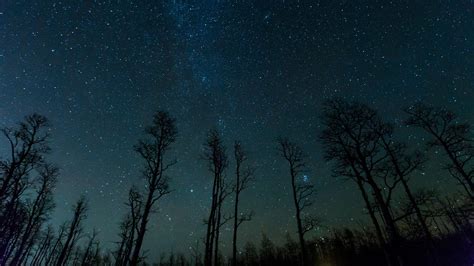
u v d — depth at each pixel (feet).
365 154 47.65
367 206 46.03
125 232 77.20
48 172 81.20
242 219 65.26
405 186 50.14
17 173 66.54
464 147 60.54
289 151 70.03
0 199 63.87
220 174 68.08
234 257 61.82
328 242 160.86
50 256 102.58
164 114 62.08
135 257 48.75
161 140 59.31
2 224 70.49
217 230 63.72
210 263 59.06
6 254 78.59
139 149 57.57
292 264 152.66
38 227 89.76
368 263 126.93
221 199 65.92
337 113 52.75
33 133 67.67
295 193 64.39
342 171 49.06
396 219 42.11
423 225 55.42
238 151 74.95
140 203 61.57
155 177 55.57
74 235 99.55
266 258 164.35
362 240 147.43
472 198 45.98
